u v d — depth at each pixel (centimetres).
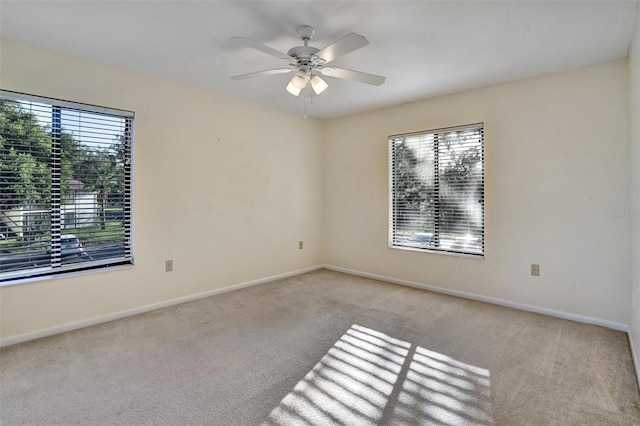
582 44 241
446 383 194
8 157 245
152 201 315
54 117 263
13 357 223
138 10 201
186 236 341
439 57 265
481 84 328
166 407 171
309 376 201
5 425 157
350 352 233
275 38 236
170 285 330
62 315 265
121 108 293
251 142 398
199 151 349
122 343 245
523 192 316
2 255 244
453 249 368
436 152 379
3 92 238
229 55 265
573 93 288
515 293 324
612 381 194
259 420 162
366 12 201
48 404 173
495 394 182
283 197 439
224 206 373
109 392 183
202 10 200
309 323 285
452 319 294
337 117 473
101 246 291
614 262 273
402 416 165
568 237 294
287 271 448
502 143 327
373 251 440
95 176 286
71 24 218
